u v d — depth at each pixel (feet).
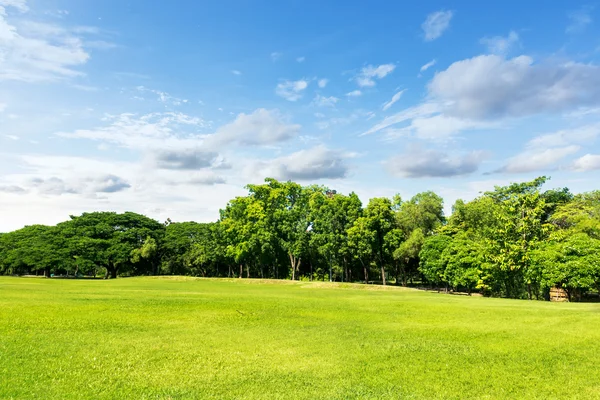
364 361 40.22
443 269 152.35
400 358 41.45
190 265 266.57
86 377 33.91
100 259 247.50
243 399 29.91
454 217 186.09
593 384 34.17
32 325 52.44
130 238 264.52
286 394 31.07
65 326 53.06
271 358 40.91
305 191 225.35
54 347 42.57
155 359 39.70
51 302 73.10
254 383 33.47
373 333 53.88
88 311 65.21
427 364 39.45
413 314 71.82
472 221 178.81
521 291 139.85
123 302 77.20
